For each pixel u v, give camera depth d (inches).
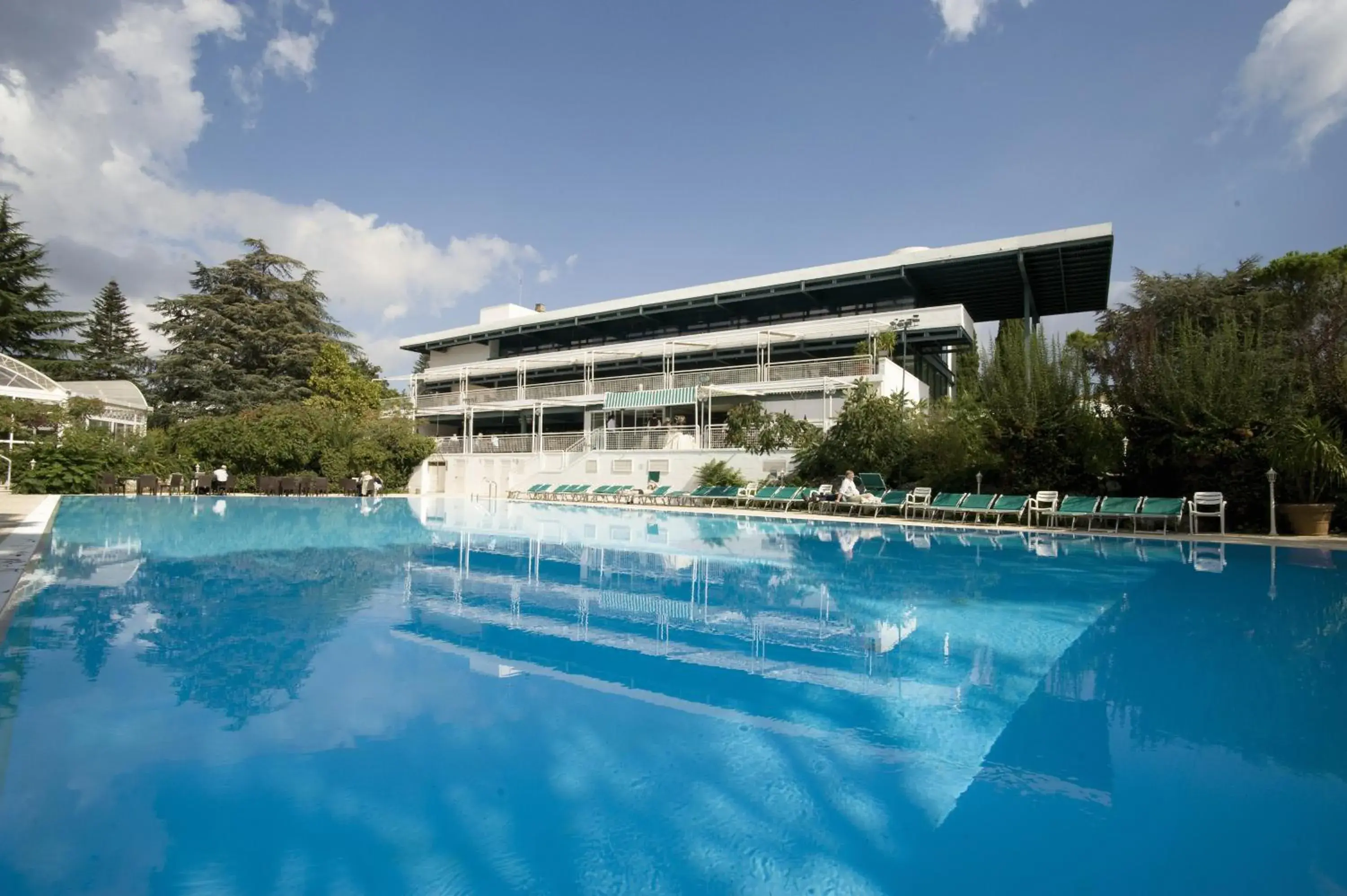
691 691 188.5
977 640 245.3
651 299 1486.2
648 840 115.4
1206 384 613.6
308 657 217.0
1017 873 105.8
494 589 343.3
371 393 1824.6
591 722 165.2
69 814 120.5
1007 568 418.6
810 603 312.2
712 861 109.3
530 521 789.9
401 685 189.9
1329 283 881.5
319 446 1381.6
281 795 128.3
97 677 194.4
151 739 152.2
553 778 136.4
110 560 418.3
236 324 1884.8
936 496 794.8
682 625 267.1
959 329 1156.5
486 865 107.7
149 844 112.1
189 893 99.3
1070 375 721.0
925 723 166.7
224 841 113.2
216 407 1807.3
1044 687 192.1
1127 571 406.9
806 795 130.8
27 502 827.4
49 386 1225.4
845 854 111.1
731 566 428.5
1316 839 114.2
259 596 315.6
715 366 1449.3
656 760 145.1
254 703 175.2
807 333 1239.5
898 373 1134.4
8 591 299.4
